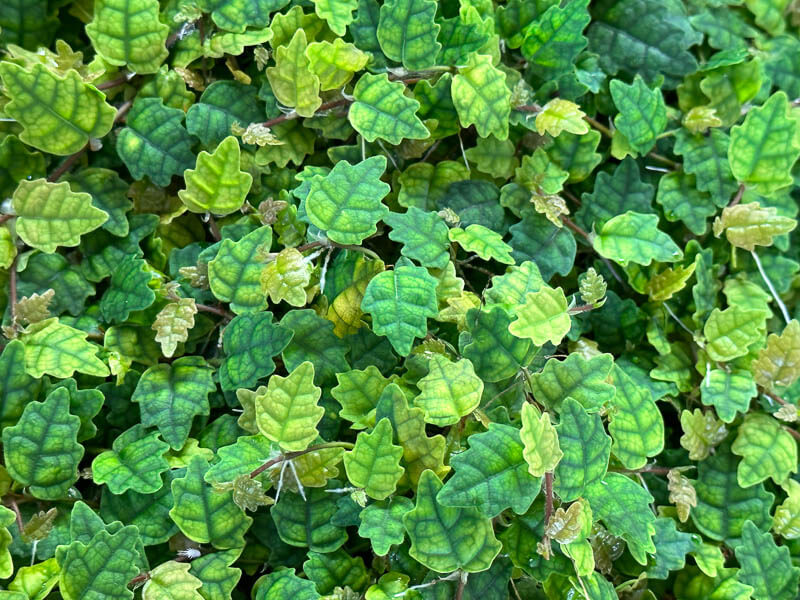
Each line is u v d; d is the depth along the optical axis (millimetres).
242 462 162
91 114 175
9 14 188
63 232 172
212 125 185
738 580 181
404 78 190
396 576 164
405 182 193
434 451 164
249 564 173
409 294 167
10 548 159
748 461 190
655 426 180
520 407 175
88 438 170
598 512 166
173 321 172
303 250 176
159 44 183
